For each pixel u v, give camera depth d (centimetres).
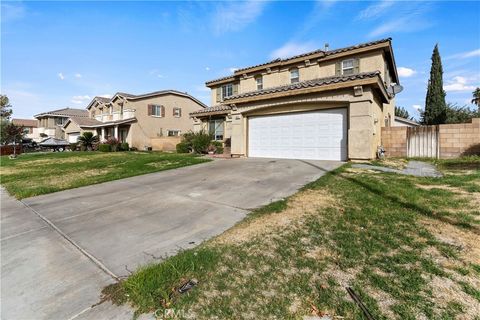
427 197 482
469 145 1148
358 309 206
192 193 638
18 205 637
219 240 352
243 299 228
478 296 212
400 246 303
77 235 417
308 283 245
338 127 1062
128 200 613
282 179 721
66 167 1303
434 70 2497
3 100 3781
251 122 1352
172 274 270
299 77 1683
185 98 3241
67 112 4262
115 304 238
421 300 212
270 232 365
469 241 306
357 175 705
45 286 277
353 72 1505
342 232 349
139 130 2819
